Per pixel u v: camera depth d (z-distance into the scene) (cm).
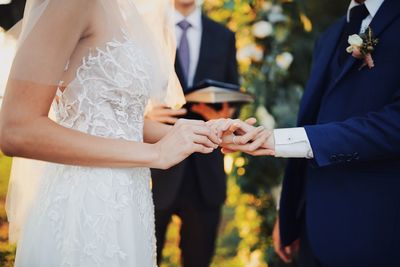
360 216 179
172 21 189
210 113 279
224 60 317
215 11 408
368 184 179
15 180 168
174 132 152
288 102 359
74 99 140
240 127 187
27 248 148
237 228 434
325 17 352
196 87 263
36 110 129
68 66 138
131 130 149
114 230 143
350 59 182
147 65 150
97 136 139
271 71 358
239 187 373
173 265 394
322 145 177
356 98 181
